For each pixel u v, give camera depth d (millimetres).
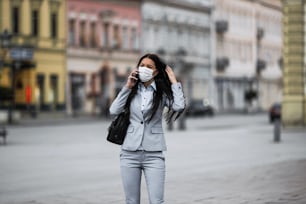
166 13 105000
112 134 11070
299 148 35188
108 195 17797
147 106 10961
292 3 54031
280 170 23219
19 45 76188
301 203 15891
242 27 130000
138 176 11109
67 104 84562
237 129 58531
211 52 118625
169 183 19875
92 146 37969
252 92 115688
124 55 95188
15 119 67688
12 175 23422
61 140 43469
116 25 93688
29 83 78875
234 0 126375
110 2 92625
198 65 113812
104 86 91375
